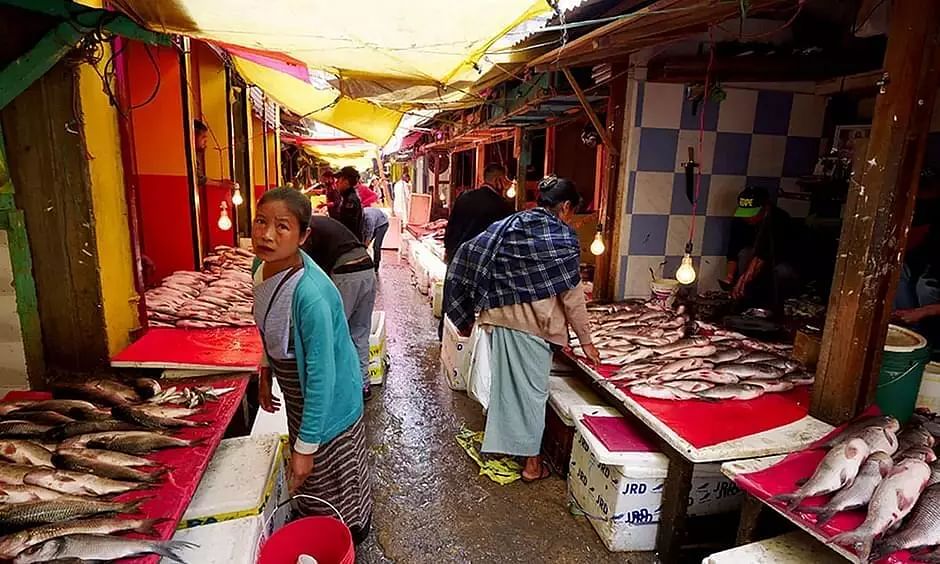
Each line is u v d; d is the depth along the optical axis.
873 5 2.78
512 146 9.27
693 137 4.02
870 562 1.62
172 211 4.74
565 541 2.80
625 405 2.87
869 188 2.26
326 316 2.11
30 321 2.89
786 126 4.09
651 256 4.23
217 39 3.30
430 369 5.31
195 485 2.06
